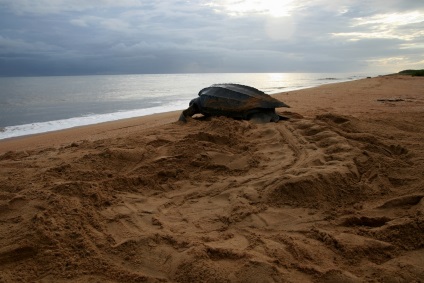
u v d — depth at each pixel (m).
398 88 19.91
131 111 16.28
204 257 2.67
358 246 2.78
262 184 4.12
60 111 16.56
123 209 3.71
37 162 5.41
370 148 5.23
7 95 27.69
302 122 7.00
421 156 4.84
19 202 3.69
